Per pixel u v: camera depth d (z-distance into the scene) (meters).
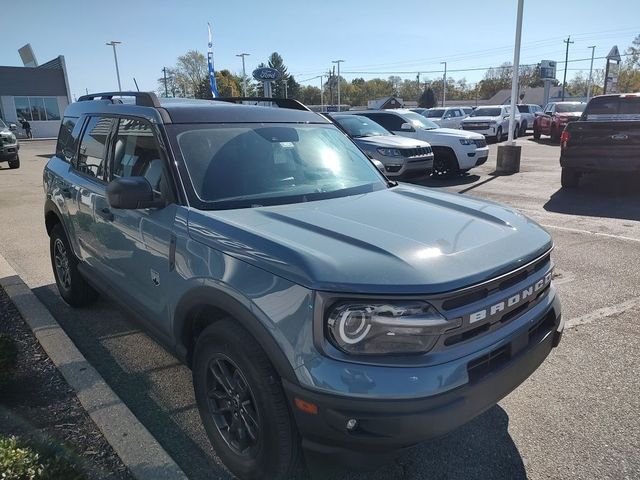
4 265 5.84
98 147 3.99
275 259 2.23
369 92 122.19
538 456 2.80
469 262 2.26
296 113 3.92
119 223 3.39
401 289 2.03
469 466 2.74
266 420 2.29
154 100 3.37
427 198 3.24
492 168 15.23
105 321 4.57
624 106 11.30
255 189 3.08
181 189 2.90
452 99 113.56
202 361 2.67
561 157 10.62
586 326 4.36
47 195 4.93
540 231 2.85
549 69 42.31
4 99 41.50
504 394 2.33
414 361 2.05
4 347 3.31
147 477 2.52
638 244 6.73
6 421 2.96
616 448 2.85
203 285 2.55
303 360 2.09
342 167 3.62
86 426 2.95
